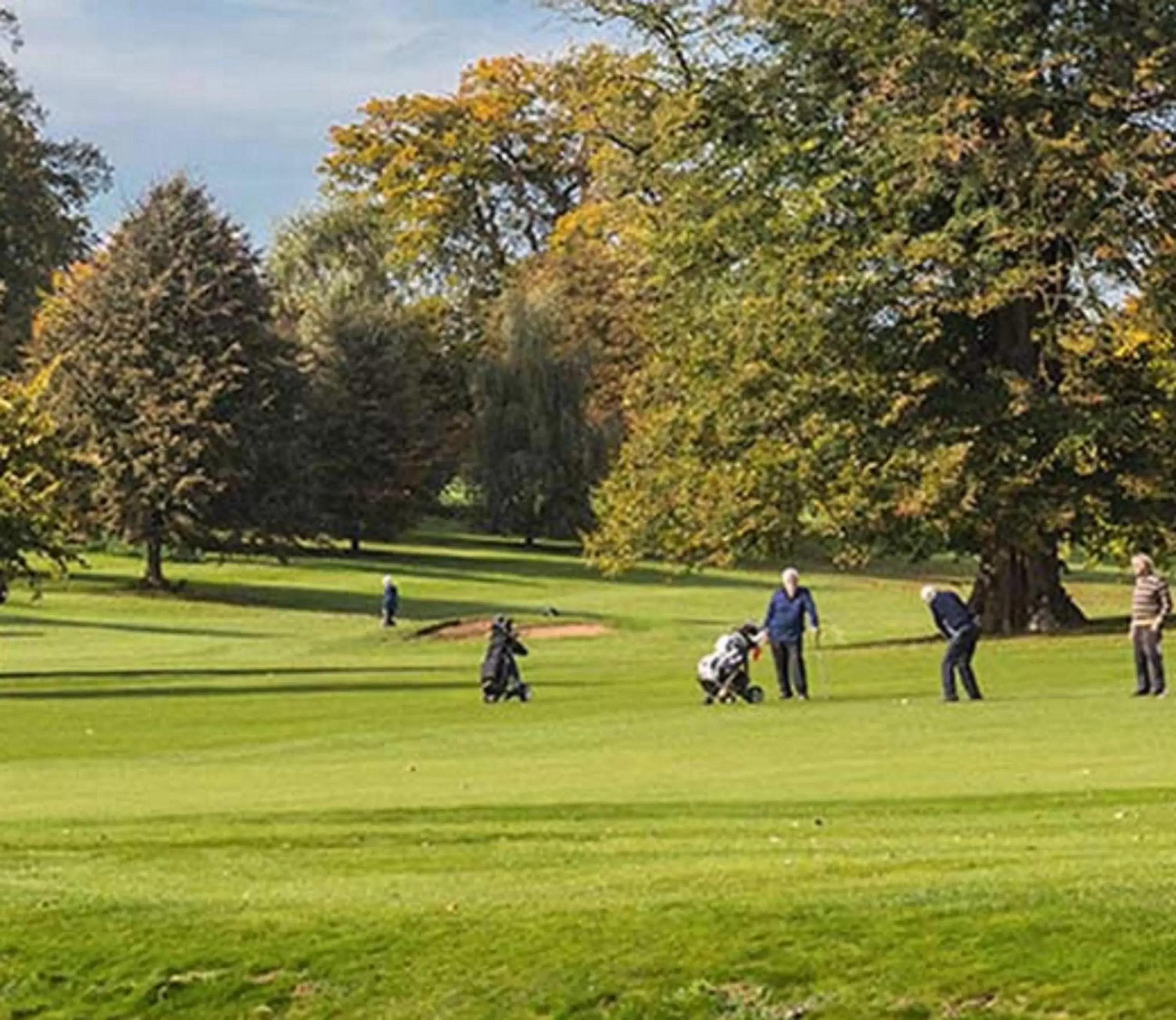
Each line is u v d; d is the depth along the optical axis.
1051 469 66.62
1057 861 20.36
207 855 24.20
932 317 65.62
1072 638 65.00
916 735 35.88
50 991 17.83
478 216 155.25
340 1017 16.77
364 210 148.88
